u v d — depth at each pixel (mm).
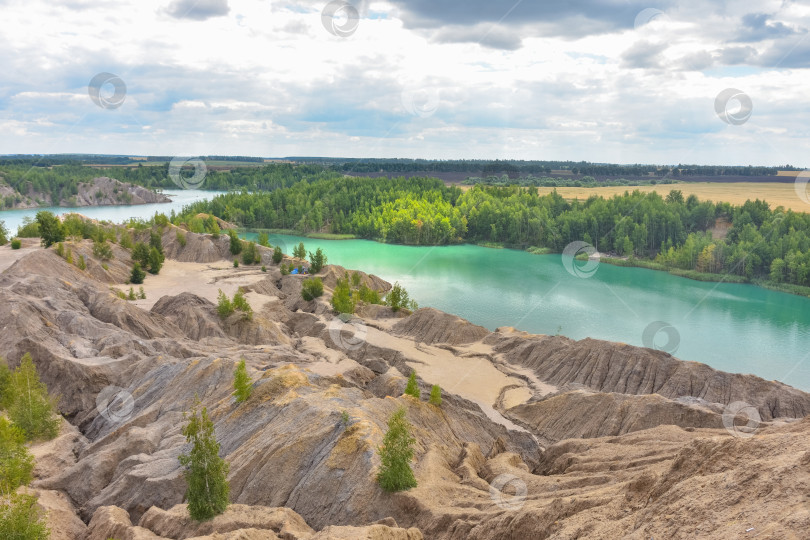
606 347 68500
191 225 180875
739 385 59969
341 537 26688
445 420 49750
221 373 54375
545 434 54719
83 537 35375
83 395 57281
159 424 48156
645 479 26875
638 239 186000
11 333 61562
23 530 30078
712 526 19469
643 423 50938
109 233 147875
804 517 16875
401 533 28484
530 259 188125
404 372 70375
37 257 95500
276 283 129625
